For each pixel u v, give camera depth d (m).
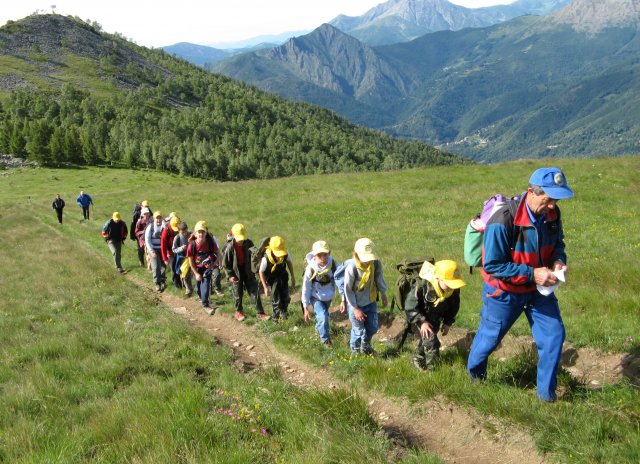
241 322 11.27
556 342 5.35
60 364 8.54
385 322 10.12
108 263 20.20
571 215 19.48
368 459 4.82
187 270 14.06
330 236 20.98
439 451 5.40
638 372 6.30
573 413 5.34
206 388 6.94
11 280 18.66
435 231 19.50
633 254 12.79
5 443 5.68
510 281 5.24
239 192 37.94
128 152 132.12
